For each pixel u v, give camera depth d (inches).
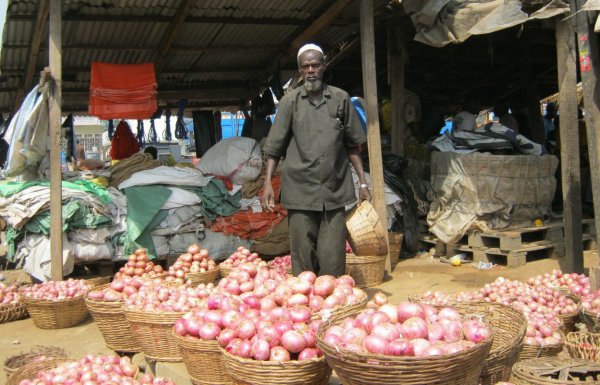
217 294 130.3
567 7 192.2
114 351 163.8
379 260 225.8
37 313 191.8
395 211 289.3
